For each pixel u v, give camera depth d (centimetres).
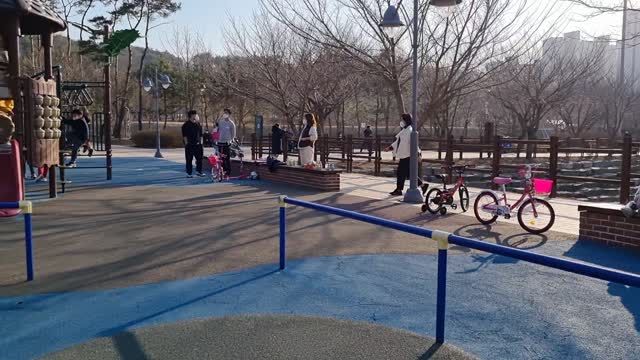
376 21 1652
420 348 406
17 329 446
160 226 860
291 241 760
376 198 1202
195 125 1638
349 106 5369
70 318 470
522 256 336
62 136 1295
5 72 1072
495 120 4994
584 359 392
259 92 2334
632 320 464
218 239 769
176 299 518
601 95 4419
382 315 476
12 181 998
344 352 400
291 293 537
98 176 1673
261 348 407
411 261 654
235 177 1622
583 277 585
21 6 998
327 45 1728
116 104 5197
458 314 478
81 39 5169
